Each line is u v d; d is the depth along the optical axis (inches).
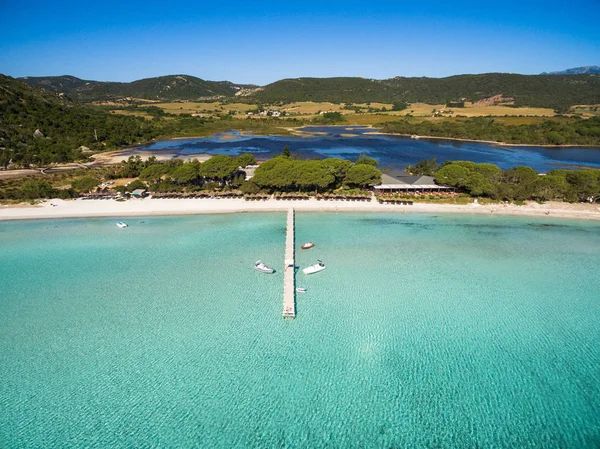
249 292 2127.2
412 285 2186.3
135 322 1863.9
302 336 1744.6
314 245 2728.8
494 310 1947.6
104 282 2255.2
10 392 1446.9
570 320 1866.4
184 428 1289.4
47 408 1378.0
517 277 2282.2
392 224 3137.3
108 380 1499.8
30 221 3287.4
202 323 1847.9
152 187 3900.1
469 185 3597.4
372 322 1843.0
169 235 2950.3
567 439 1245.7
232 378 1498.5
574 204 3491.6
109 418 1332.4
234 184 3996.1
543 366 1557.6
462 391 1432.1
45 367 1572.3
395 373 1519.4
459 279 2257.6
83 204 3597.4
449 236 2898.6
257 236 2910.9
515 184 3774.6
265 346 1680.6
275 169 3700.8
